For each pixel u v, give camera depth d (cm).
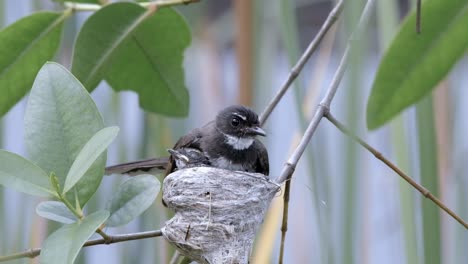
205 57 1432
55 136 748
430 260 959
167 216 1227
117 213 772
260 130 1195
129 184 785
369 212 1053
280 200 1220
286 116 1684
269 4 1306
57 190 714
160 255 1234
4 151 709
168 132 1261
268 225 1199
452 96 1284
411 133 1043
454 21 966
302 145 875
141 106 1133
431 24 970
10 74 995
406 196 987
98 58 937
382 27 1052
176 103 1130
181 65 1090
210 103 1396
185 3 961
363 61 725
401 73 1000
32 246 1175
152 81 1107
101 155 754
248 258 927
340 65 905
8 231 1138
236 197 945
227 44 1639
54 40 990
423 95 1009
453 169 1256
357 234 717
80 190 747
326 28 969
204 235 914
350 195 718
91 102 755
